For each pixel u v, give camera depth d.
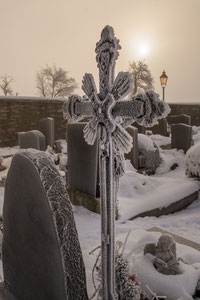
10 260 2.62
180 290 2.82
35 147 9.84
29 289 2.40
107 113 1.96
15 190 2.25
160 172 9.57
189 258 3.50
